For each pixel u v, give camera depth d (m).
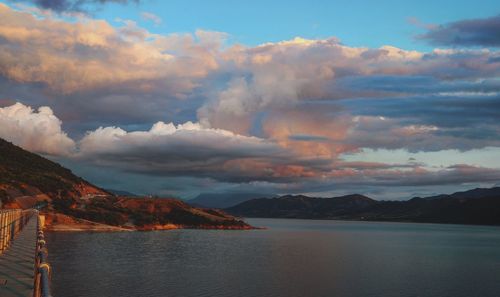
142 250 110.19
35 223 42.06
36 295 11.55
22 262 16.33
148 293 60.75
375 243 165.25
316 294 64.31
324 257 111.75
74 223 150.38
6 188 131.25
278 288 67.69
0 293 11.30
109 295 58.34
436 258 116.62
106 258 91.81
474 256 123.44
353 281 75.81
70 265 80.38
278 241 159.88
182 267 85.75
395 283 74.88
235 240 155.75
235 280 73.12
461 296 65.44
